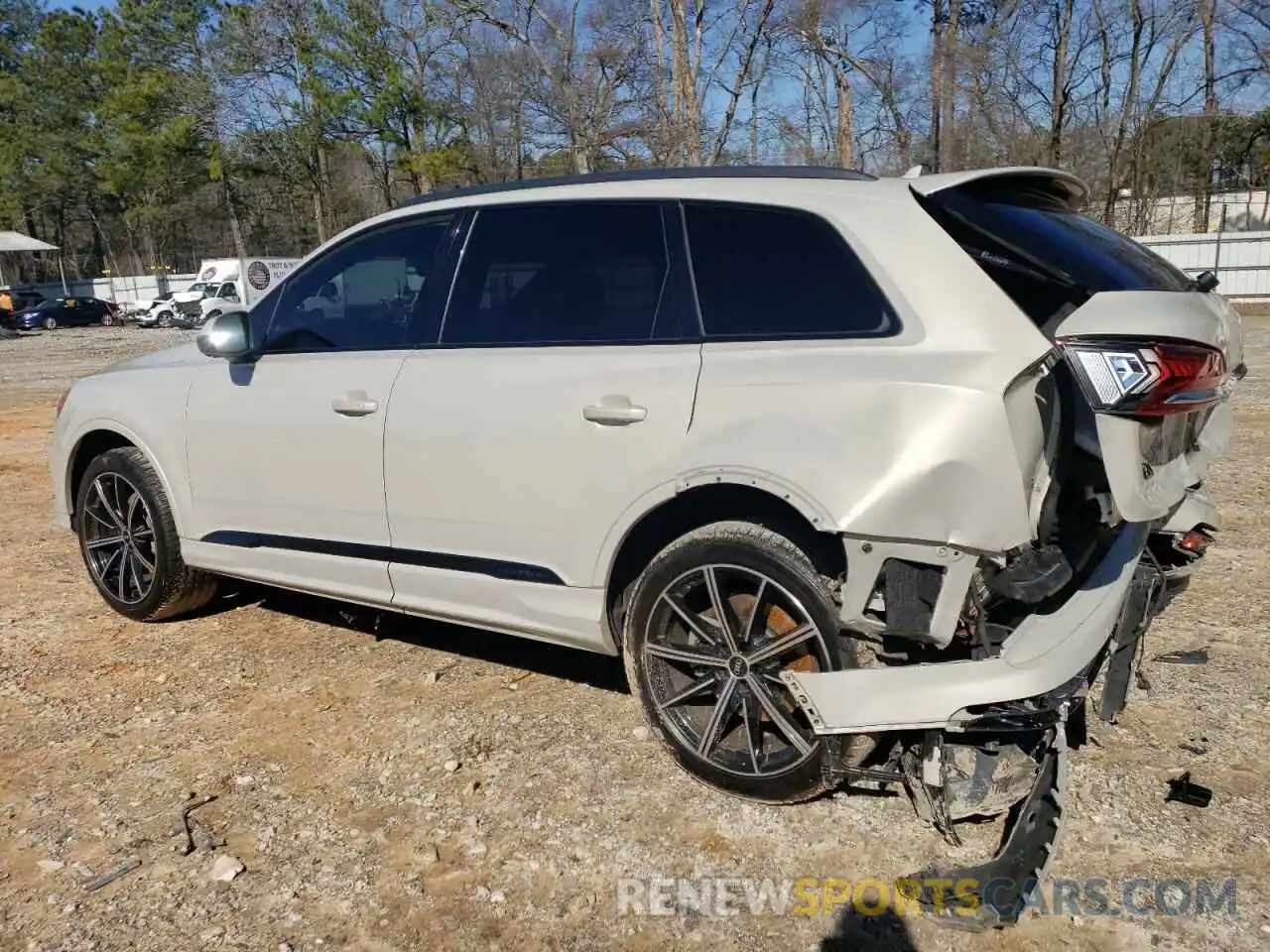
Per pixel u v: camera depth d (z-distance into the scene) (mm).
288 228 61781
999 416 2672
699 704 3375
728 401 3051
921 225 2963
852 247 3008
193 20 40875
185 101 40969
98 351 26172
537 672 4230
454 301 3746
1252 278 26688
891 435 2783
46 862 3006
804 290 3078
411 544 3783
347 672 4277
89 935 2689
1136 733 3564
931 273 2895
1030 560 2816
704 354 3158
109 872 2951
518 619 3584
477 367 3586
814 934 2645
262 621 4918
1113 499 2715
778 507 3105
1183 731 3568
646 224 3400
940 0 26234
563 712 3861
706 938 2643
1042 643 2764
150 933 2695
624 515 3244
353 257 4051
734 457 2996
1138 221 33938
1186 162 40094
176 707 3992
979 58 26828
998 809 2797
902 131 26750
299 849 3049
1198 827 3020
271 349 4207
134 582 4824
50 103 58188
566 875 2904
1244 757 3393
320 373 3990
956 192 3055
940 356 2793
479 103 29266
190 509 4496
